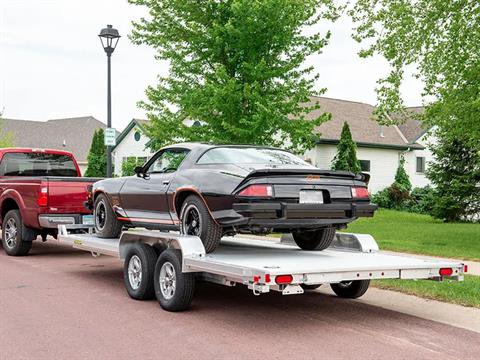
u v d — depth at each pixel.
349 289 7.61
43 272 9.66
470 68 13.25
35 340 5.50
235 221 6.30
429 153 33.66
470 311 6.91
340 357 5.00
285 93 13.68
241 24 13.21
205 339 5.56
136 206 8.20
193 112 13.66
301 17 13.38
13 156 12.29
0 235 15.89
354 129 30.75
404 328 6.06
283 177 6.33
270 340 5.54
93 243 8.61
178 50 14.59
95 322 6.21
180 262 6.61
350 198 6.71
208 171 6.82
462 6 13.23
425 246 12.56
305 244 7.77
